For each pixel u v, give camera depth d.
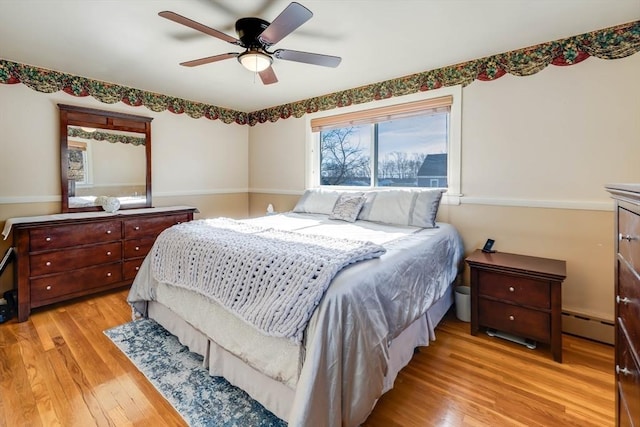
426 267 2.05
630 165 2.20
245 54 2.08
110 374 1.92
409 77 3.16
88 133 3.35
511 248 2.69
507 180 2.68
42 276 2.74
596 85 2.28
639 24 2.11
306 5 1.91
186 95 3.94
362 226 2.77
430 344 2.28
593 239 2.35
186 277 1.99
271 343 1.48
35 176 3.07
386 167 3.52
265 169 4.69
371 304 1.45
